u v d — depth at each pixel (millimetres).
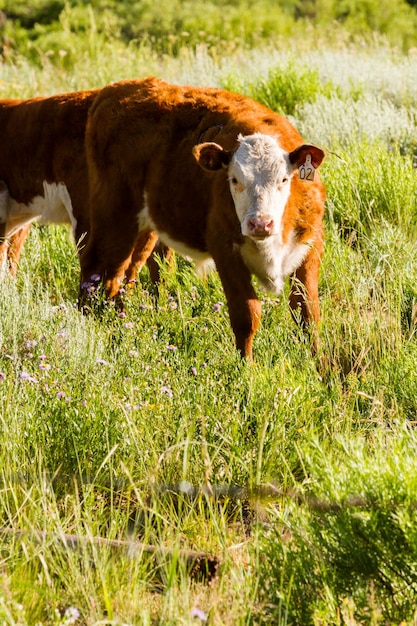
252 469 8078
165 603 6172
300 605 6250
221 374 9492
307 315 11070
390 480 6371
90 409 8508
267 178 10023
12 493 7492
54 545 6867
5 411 8461
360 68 23766
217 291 12227
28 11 39062
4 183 14438
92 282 12633
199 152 10320
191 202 11453
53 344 9734
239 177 10102
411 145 17750
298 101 20781
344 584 6324
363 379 9836
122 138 12273
